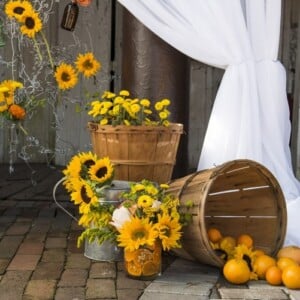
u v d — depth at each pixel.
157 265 3.33
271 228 3.71
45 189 5.93
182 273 3.46
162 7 4.22
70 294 3.05
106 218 3.40
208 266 3.61
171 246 3.31
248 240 3.65
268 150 4.27
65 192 5.82
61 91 5.61
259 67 4.27
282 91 4.31
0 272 3.38
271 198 3.73
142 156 3.98
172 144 4.09
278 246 3.65
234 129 4.18
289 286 3.21
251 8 4.26
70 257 3.69
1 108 4.32
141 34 4.56
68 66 4.46
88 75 4.43
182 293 3.11
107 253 3.61
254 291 3.17
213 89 7.39
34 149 7.47
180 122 4.66
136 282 3.27
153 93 4.58
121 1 4.25
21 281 3.23
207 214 4.03
